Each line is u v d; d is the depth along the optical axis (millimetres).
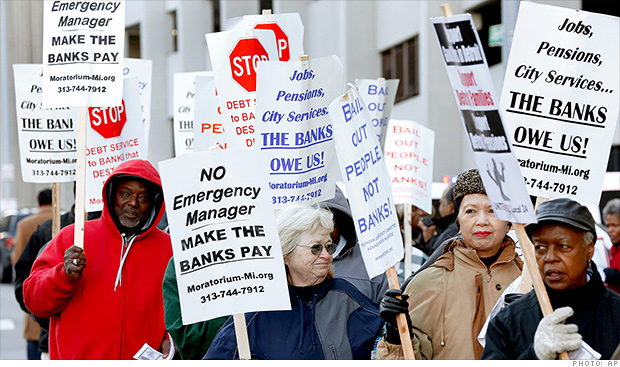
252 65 6297
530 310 4207
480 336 4695
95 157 7090
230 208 4641
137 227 6098
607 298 4156
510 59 4773
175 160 4625
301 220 4762
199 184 4629
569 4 17078
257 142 5785
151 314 6031
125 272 6027
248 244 4633
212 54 6305
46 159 7449
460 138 19656
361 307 4871
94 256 6031
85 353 5902
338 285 4934
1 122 46312
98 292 5969
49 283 5789
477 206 5035
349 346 4711
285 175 5777
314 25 24547
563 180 4770
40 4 41781
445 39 3951
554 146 4770
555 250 4078
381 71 22500
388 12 21766
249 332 4730
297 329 4715
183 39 30594
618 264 8352
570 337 3820
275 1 25391
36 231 8188
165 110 32312
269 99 5773
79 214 5863
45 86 6207
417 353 4863
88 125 7074
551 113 4762
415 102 20359
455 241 5246
